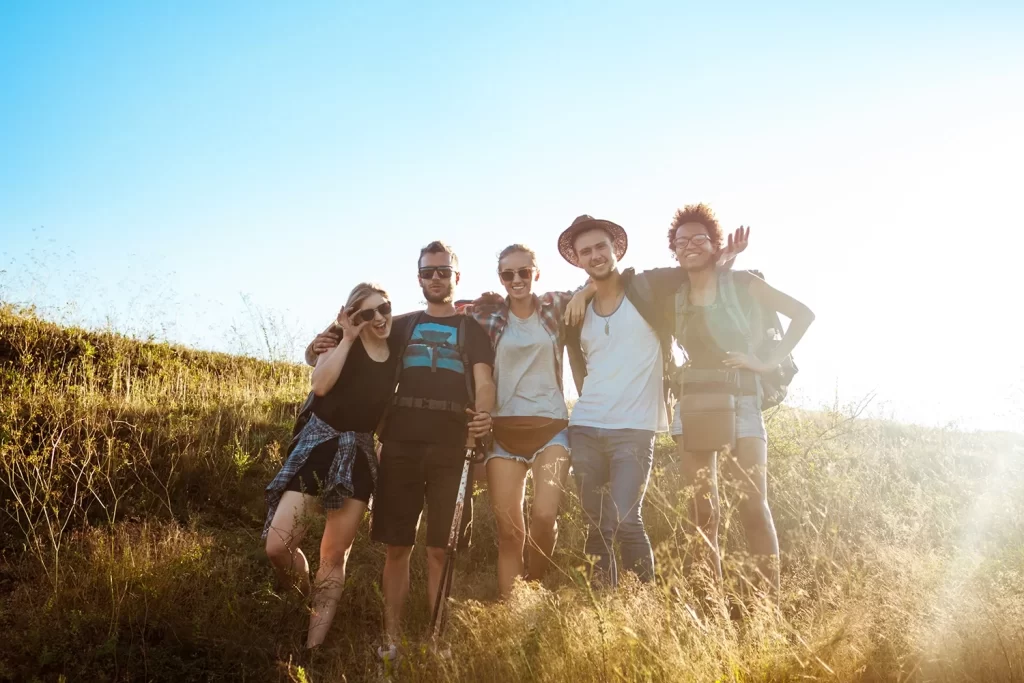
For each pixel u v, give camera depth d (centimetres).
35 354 793
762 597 316
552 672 312
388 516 427
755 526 406
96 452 571
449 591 403
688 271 444
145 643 390
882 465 627
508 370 468
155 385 755
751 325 433
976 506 546
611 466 443
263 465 632
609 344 460
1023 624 301
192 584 438
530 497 541
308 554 500
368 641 408
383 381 438
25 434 584
